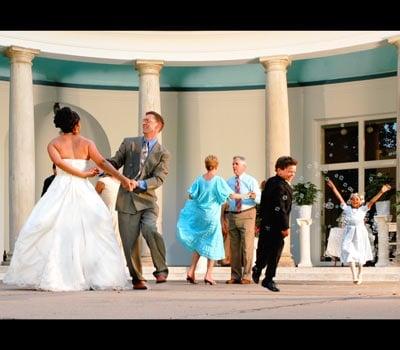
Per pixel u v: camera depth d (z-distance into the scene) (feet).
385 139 79.77
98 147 83.41
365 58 77.56
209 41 74.02
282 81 72.69
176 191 83.82
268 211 34.24
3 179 79.41
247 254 47.91
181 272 62.49
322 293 31.37
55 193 32.09
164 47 73.97
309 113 82.23
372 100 79.25
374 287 40.55
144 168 34.37
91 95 82.23
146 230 34.27
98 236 32.22
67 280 31.24
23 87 69.21
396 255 64.80
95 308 19.88
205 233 46.73
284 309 20.04
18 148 68.69
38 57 75.87
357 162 80.74
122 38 73.46
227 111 83.71
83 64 79.00
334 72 80.43
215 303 22.33
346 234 51.44
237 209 47.80
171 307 20.44
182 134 83.97
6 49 69.26
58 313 18.12
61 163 32.30
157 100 73.72
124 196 34.06
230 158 83.61
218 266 65.51
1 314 17.71
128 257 33.63
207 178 46.73
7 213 79.56
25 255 31.58
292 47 72.43
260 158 82.99
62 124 32.73
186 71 82.02
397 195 65.10
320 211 82.17
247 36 73.20
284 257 68.54
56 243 31.40
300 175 82.79
